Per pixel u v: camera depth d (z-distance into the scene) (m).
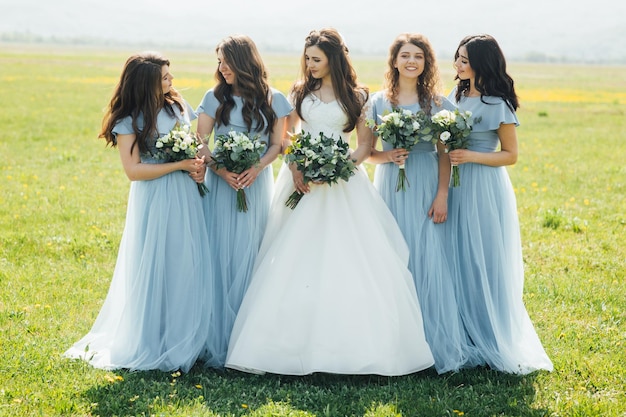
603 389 5.03
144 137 5.29
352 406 4.67
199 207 5.48
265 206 5.77
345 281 5.09
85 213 9.95
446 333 5.37
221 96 5.56
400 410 4.62
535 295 7.05
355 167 5.38
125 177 12.66
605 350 5.71
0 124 19.08
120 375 5.08
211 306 5.41
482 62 5.39
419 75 5.56
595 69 117.69
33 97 26.78
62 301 6.69
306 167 5.22
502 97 5.39
